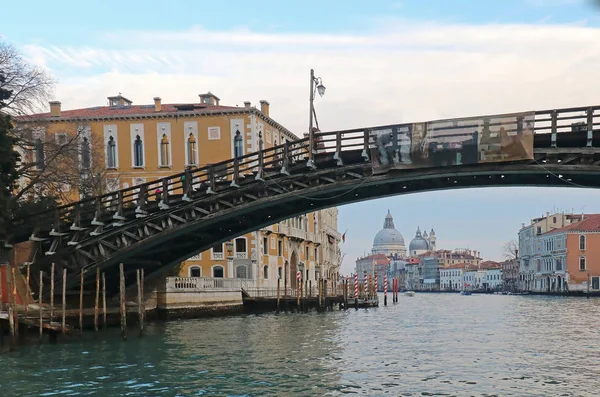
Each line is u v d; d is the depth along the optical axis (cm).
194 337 3067
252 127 5706
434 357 2416
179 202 3166
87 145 4931
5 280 2952
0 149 3203
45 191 4081
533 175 2811
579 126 2564
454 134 2725
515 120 2622
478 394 1745
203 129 5747
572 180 2792
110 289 3772
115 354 2453
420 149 2770
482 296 14175
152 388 1822
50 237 3281
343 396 1719
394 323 4256
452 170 2755
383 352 2561
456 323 4284
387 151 2830
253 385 1856
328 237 9050
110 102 6347
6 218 3212
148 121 5772
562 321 4491
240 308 5209
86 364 2217
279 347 2705
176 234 3183
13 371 2084
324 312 5612
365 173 2922
